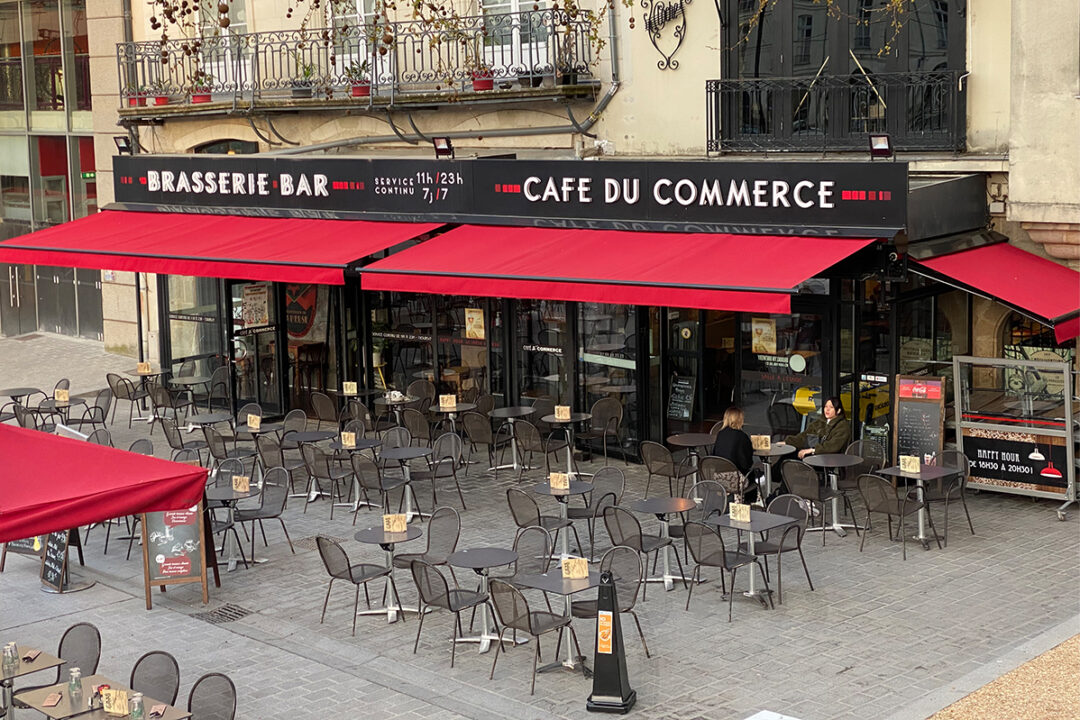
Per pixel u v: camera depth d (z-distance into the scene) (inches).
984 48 608.1
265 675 458.0
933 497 560.4
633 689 428.8
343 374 853.8
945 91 619.8
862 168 581.6
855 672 434.6
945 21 617.0
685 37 700.7
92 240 798.5
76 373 1018.7
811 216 599.5
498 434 756.6
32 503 365.7
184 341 920.9
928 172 627.2
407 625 501.7
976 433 615.8
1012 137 596.4
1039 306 556.1
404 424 745.6
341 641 487.5
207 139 933.2
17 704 381.1
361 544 603.2
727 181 623.2
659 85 715.4
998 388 610.2
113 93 1021.8
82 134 1124.5
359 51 814.5
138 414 900.6
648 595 517.7
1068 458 590.9
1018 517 595.5
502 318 770.2
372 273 659.4
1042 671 419.2
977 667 433.7
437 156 732.0
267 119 863.7
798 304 653.9
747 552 520.7
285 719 420.2
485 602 470.0
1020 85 591.2
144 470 398.3
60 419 837.2
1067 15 573.3
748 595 510.9
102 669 468.1
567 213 682.8
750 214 618.5
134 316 1057.5
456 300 793.6
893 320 624.1
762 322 673.6
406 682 446.9
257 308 866.1
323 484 708.7
